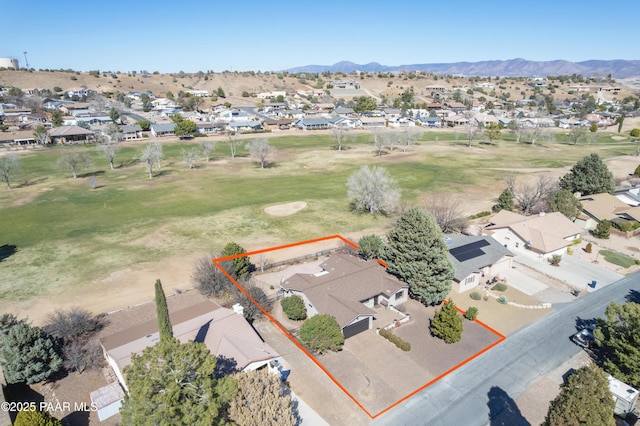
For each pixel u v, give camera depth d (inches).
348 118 7263.8
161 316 1067.9
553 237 2053.4
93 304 1584.6
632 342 1130.7
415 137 5580.7
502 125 7263.8
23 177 3617.1
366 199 2596.0
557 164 4284.0
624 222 2342.5
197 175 3777.1
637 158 4485.7
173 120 6461.6
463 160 4505.4
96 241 2210.9
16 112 6594.5
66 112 7071.9
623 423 1039.6
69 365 1189.7
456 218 2301.9
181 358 833.5
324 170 4037.9
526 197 2600.9
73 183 3444.9
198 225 2448.3
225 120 6884.8
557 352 1302.9
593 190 2768.2
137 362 834.8
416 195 3117.6
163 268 1899.6
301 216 2613.2
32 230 2370.8
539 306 1566.2
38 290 1695.4
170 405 765.9
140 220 2536.9
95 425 1008.2
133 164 4215.1
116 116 6599.4
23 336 1124.5
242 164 4286.4
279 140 5757.9
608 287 1724.9
